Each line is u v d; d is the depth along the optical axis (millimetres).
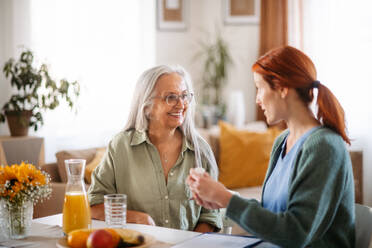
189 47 5395
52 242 1320
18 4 3592
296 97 1252
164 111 1694
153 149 1730
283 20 4914
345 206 1202
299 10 4719
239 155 3783
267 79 1253
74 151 2814
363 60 4207
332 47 4441
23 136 3348
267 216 1125
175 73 1743
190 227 1752
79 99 4004
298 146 1234
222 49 5168
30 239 1351
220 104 5133
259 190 3639
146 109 1732
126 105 4395
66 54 3904
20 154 3229
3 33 3670
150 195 1703
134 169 1722
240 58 5293
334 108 1224
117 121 4336
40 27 3705
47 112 3730
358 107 4223
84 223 1368
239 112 4938
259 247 1257
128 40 4414
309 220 1102
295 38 4797
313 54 4602
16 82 3246
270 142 3826
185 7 5324
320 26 4543
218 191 1184
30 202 1369
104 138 4227
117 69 4328
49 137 3766
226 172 3779
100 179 1732
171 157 1756
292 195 1162
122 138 1766
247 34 5262
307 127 1263
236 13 5277
